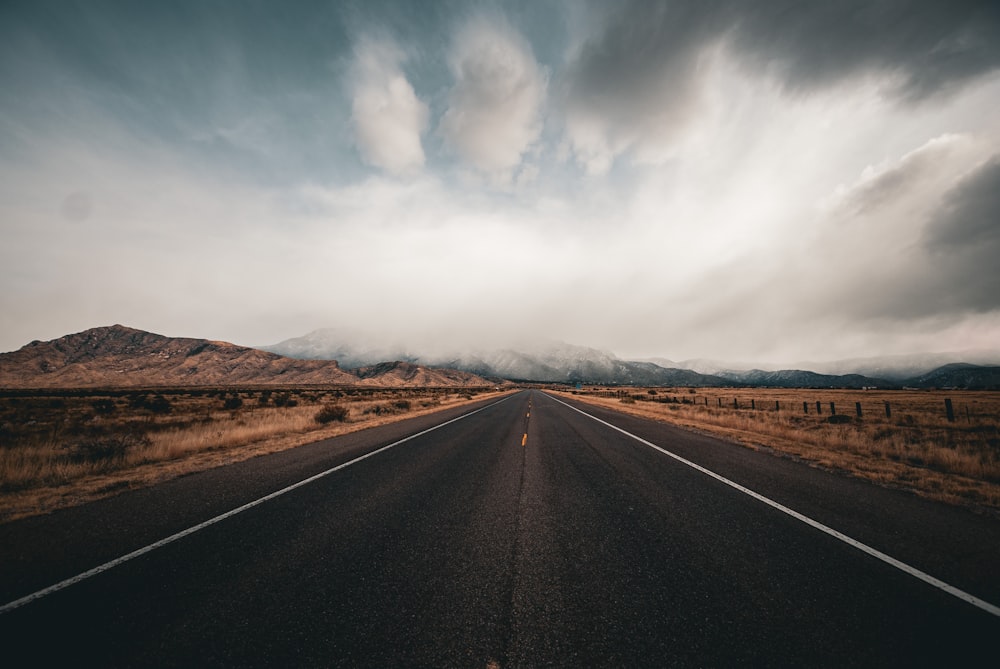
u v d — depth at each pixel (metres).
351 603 2.86
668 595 2.96
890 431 13.52
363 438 11.70
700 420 17.45
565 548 3.84
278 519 4.68
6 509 5.01
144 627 2.55
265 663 2.25
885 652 2.33
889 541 3.99
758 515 4.81
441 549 3.82
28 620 2.60
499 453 9.19
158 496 5.64
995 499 5.45
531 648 2.36
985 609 2.76
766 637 2.46
